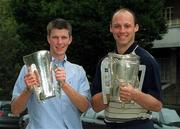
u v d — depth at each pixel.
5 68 28.17
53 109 4.85
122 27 4.62
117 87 4.38
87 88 5.00
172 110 10.27
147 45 20.61
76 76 4.96
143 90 4.58
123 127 4.62
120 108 4.58
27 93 4.62
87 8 19.38
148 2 20.00
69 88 4.66
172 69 29.09
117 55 4.41
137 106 4.57
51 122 4.83
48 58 4.59
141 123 4.60
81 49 19.91
